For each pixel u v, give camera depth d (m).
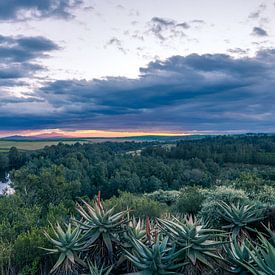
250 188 11.12
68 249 5.60
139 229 5.86
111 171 51.16
